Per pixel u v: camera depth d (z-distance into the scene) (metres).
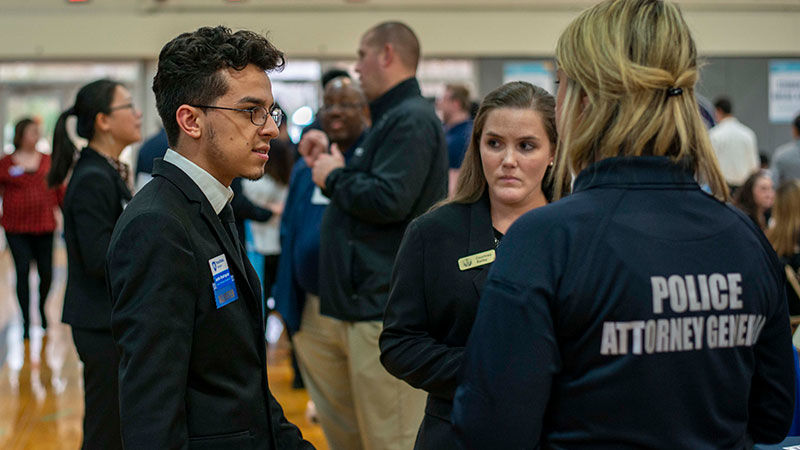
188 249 1.40
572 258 1.04
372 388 2.61
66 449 3.47
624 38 1.08
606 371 1.03
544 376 1.02
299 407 4.15
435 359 1.62
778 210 3.56
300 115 7.38
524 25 9.95
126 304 1.36
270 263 5.07
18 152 5.88
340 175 2.63
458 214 1.73
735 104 10.19
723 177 1.12
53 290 8.05
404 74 2.77
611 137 1.08
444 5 9.89
